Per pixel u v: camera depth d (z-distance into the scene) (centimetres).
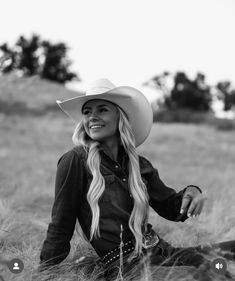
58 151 1633
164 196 324
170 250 299
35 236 393
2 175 835
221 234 414
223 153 1862
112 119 312
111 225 296
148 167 325
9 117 2678
